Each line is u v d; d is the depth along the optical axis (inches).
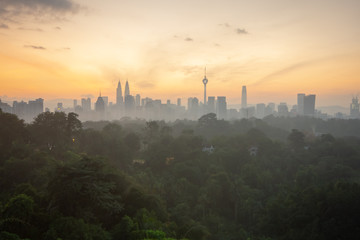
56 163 1357.0
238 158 3786.9
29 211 1088.8
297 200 2352.4
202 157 3659.0
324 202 2059.5
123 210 1478.8
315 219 1962.4
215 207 2743.6
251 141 4439.0
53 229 1026.7
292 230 2021.4
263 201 2869.1
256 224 2450.8
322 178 3248.0
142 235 1168.8
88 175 1269.7
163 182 2827.3
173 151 3651.6
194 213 2491.4
